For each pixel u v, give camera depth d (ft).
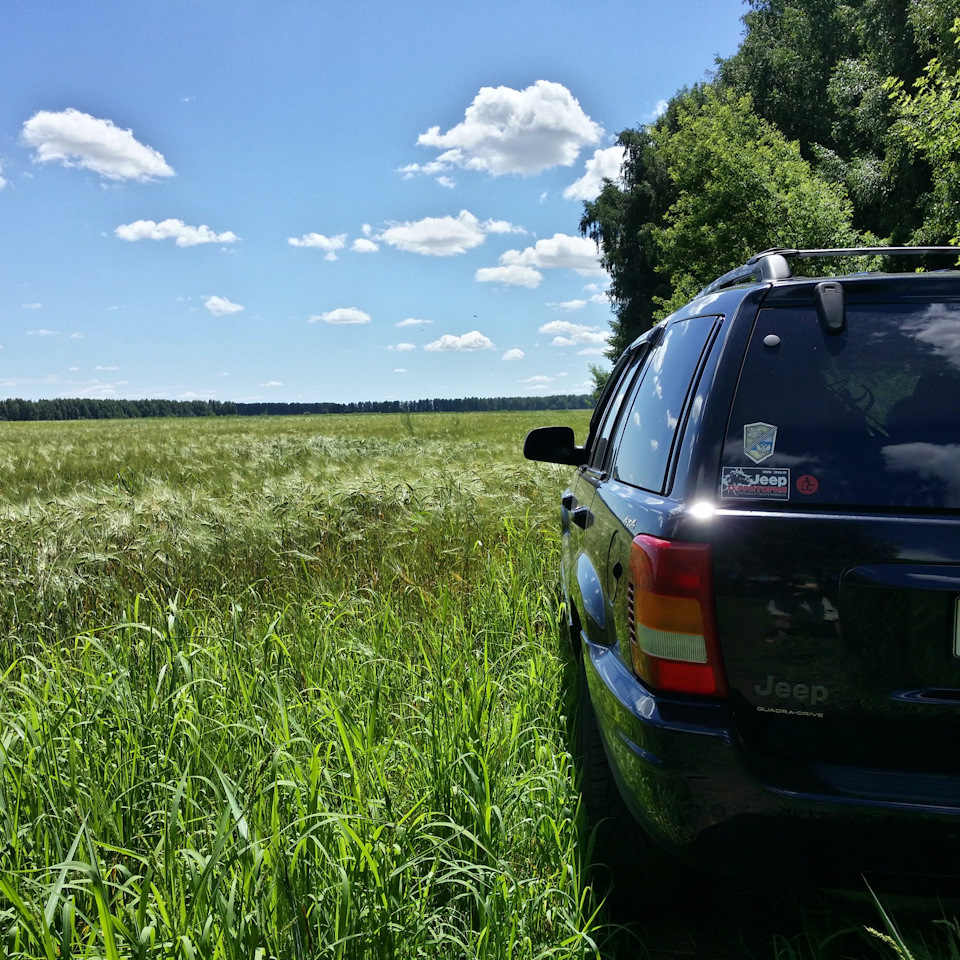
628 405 10.31
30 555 18.25
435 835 8.16
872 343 6.52
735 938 7.45
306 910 6.48
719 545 6.08
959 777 5.82
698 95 110.63
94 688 10.37
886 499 5.98
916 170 61.41
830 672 5.91
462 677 11.68
